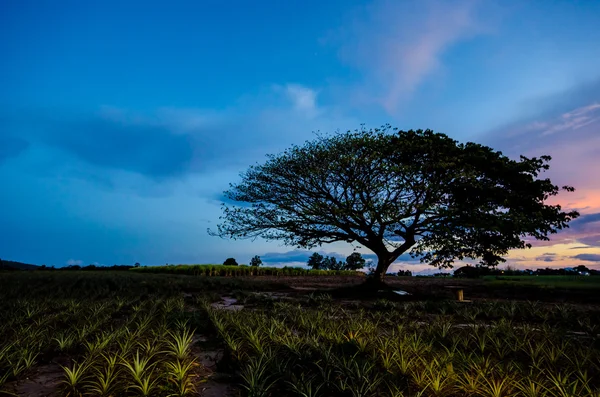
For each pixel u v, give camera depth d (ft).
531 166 61.21
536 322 32.35
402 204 61.21
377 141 63.93
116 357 17.04
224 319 28.99
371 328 25.07
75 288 61.26
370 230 66.18
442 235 60.90
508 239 60.75
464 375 15.74
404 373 16.14
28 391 15.11
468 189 61.36
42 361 19.01
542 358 18.65
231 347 19.92
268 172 70.74
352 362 16.83
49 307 37.52
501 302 44.47
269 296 53.52
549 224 62.08
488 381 14.69
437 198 62.28
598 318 32.30
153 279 81.92
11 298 45.70
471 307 39.99
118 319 32.89
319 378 15.78
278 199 70.74
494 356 20.20
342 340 20.97
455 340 22.17
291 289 70.95
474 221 57.72
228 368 17.89
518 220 55.47
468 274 111.04
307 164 67.46
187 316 29.48
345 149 65.72
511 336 23.44
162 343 20.95
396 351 18.34
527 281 71.26
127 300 45.57
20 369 16.92
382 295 55.31
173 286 66.13
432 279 107.14
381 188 62.28
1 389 15.08
